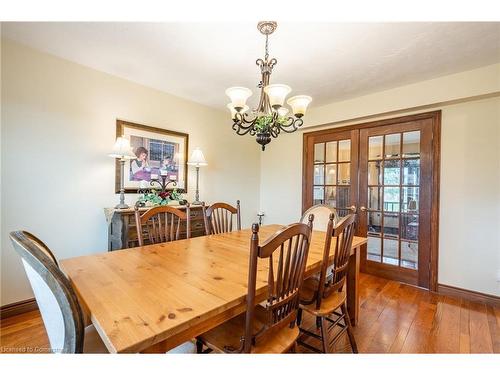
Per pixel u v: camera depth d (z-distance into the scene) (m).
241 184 4.25
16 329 1.93
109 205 2.68
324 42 2.03
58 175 2.36
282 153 4.34
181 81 2.84
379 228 3.26
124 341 0.70
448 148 2.76
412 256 2.99
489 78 2.40
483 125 2.56
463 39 1.98
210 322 0.97
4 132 2.07
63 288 0.79
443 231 2.78
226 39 2.00
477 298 2.56
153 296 0.97
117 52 2.23
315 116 3.70
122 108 2.77
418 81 2.78
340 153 3.64
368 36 1.94
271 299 1.07
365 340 1.86
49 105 2.29
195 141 3.53
